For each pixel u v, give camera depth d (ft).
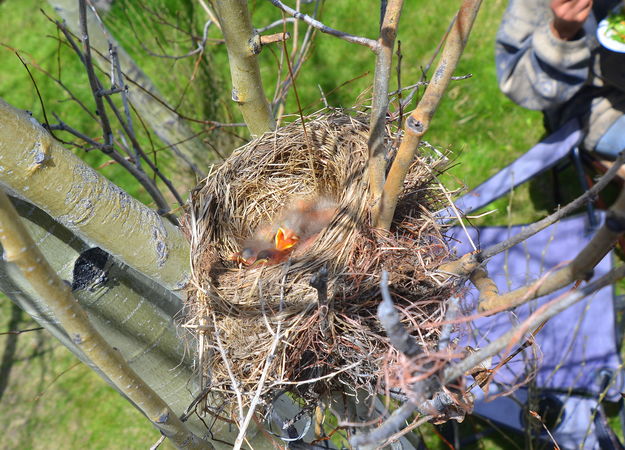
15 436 17.94
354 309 8.02
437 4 21.30
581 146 15.51
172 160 17.40
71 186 6.44
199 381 8.17
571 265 5.41
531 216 18.04
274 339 7.39
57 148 6.31
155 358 8.07
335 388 8.25
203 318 8.29
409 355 5.21
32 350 19.22
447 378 5.23
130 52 19.11
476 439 15.38
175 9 18.67
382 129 7.45
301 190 11.18
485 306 6.59
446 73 6.25
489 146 19.40
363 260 8.41
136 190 19.69
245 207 11.13
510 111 19.65
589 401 14.01
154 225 7.43
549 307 4.85
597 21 13.71
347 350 7.86
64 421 17.97
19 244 5.30
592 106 14.79
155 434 17.34
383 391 7.67
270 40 8.57
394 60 20.67
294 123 10.87
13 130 5.96
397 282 8.13
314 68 21.01
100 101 10.27
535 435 13.78
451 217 9.08
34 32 24.53
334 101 20.49
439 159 9.38
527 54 14.10
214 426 8.84
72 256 7.14
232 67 9.05
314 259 8.83
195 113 17.20
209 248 9.64
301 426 10.09
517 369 14.33
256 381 7.87
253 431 9.07
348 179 9.71
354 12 21.39
